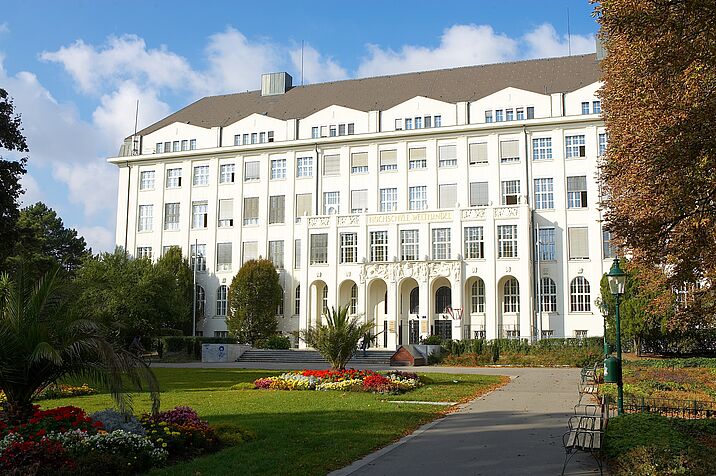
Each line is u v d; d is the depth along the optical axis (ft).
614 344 163.12
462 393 88.17
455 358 170.71
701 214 55.57
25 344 44.78
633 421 47.14
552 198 213.05
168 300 196.13
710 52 49.08
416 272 207.82
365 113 232.32
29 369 45.83
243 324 217.36
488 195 217.36
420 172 224.12
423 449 47.21
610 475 38.68
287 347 208.33
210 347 191.72
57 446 38.29
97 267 192.44
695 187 52.49
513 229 204.95
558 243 209.97
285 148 240.12
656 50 52.47
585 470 40.19
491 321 201.98
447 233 210.59
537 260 210.18
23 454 37.14
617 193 95.45
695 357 152.05
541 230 212.23
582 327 204.95
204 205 247.91
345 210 229.25
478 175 219.00
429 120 226.17
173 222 249.96
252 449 46.62
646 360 139.95
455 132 221.66
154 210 252.21
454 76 242.58
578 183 211.41
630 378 101.65
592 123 211.41
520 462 42.65
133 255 250.98
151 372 48.26
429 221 212.23
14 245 128.57
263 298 220.02
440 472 39.93
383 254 215.92
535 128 215.92
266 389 96.84
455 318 198.70
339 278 219.61
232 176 246.47
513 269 203.00
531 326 199.52
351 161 232.12
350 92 250.37
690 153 50.90
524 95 218.38
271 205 240.12
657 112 62.54
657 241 59.47
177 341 209.15
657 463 36.42
